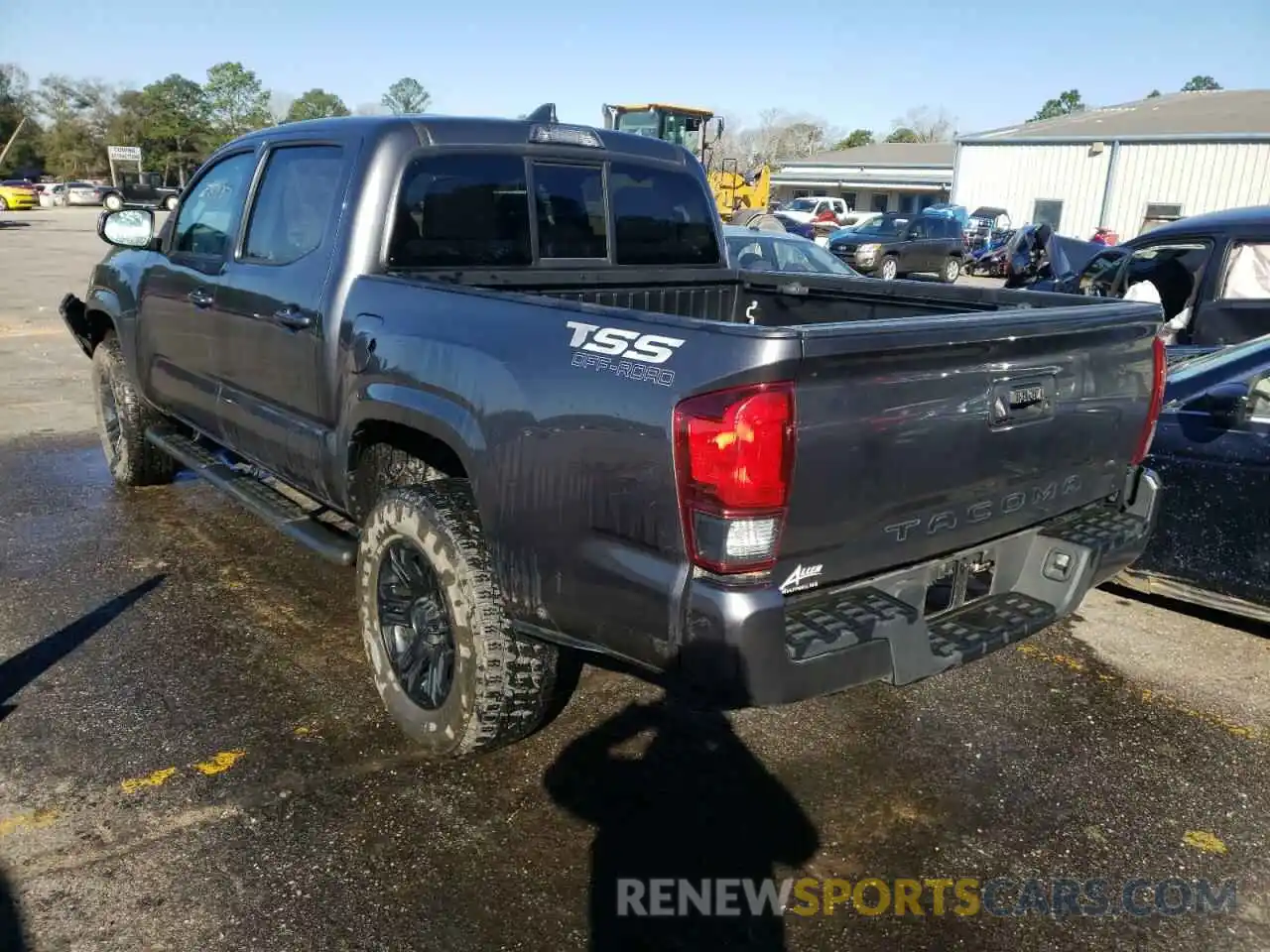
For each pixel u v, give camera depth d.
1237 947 2.61
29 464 6.73
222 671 3.88
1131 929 2.66
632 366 2.47
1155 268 8.57
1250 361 4.50
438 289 3.20
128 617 4.34
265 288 3.98
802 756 3.45
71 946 2.46
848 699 3.87
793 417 2.30
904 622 2.58
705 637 2.33
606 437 2.51
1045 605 3.09
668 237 4.67
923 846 2.98
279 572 4.89
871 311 4.27
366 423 3.50
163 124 88.25
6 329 12.84
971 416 2.72
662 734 3.55
